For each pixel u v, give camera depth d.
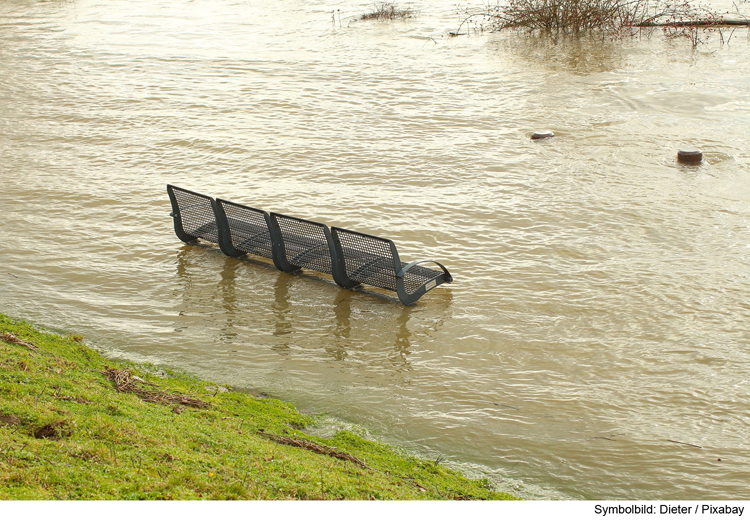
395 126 22.30
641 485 8.12
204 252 14.48
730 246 14.02
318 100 25.16
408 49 32.47
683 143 19.91
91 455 6.94
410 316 12.02
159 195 17.38
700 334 11.18
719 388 9.87
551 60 29.48
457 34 35.12
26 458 6.61
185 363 10.59
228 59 31.03
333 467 7.76
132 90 26.69
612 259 13.74
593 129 21.38
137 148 20.80
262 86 26.95
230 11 43.25
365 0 45.81
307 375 10.36
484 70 28.38
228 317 11.99
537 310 12.08
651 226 15.06
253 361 10.69
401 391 9.98
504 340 11.23
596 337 11.23
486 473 8.39
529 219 15.69
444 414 9.47
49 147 20.98
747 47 29.83
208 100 25.31
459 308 12.24
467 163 19.12
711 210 15.70
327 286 13.16
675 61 28.30
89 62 30.84
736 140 19.89
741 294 12.25
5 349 9.45
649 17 34.53
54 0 48.22
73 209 16.52
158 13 42.84
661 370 10.33
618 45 31.45
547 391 9.93
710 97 23.62
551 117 22.59
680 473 8.30
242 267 13.85
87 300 12.43
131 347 10.98
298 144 20.84
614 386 10.00
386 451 8.62
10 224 15.62
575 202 16.45
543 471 8.40
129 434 7.50
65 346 10.53
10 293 12.55
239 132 21.97
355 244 12.53
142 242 14.84
